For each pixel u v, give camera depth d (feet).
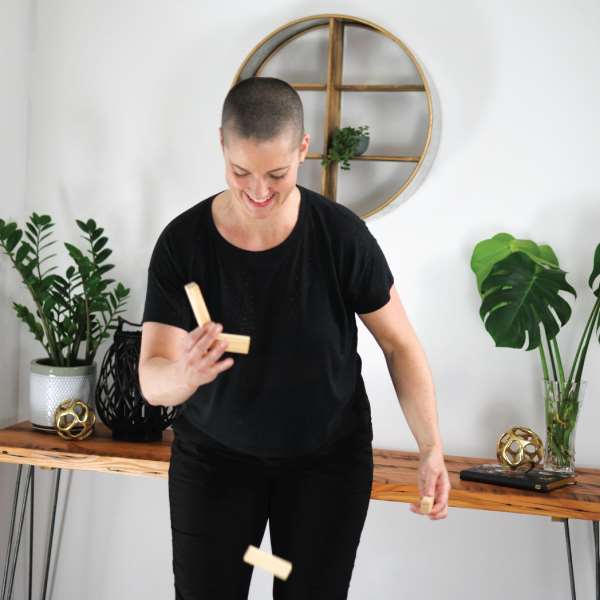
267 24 8.39
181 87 8.57
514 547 8.17
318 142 8.48
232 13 8.46
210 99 8.53
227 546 5.28
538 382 8.03
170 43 8.57
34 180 8.88
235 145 4.46
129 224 8.73
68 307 8.38
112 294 8.54
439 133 8.05
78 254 8.14
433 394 5.47
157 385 4.83
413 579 8.38
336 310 5.22
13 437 8.04
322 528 5.29
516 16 7.90
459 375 8.15
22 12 8.63
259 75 8.50
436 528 8.31
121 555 8.98
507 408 8.09
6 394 8.85
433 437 5.33
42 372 8.17
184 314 5.28
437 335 8.17
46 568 8.70
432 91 7.90
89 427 7.98
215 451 5.37
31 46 8.81
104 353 8.89
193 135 8.57
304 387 5.15
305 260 5.12
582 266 7.90
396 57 8.18
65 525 9.06
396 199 7.94
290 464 5.31
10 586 8.25
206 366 4.21
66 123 8.80
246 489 5.32
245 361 5.12
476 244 8.00
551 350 7.60
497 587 8.21
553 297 7.57
